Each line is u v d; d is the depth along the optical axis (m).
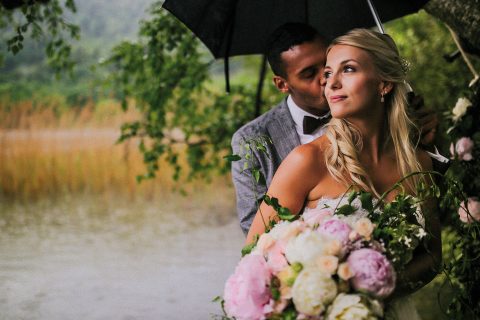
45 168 15.04
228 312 1.91
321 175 2.31
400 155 2.36
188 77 6.64
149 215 12.31
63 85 23.20
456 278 2.94
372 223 2.04
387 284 1.88
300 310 1.84
